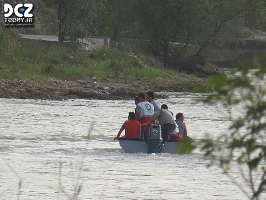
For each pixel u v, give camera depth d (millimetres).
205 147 16375
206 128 79688
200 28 158750
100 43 151375
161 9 158375
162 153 60938
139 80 126438
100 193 42688
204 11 157000
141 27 161000
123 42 157375
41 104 99875
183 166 54000
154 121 61875
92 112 92438
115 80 122938
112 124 80938
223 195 43219
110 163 54750
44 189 43500
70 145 64062
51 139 67562
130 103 107125
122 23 163875
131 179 47812
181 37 168875
